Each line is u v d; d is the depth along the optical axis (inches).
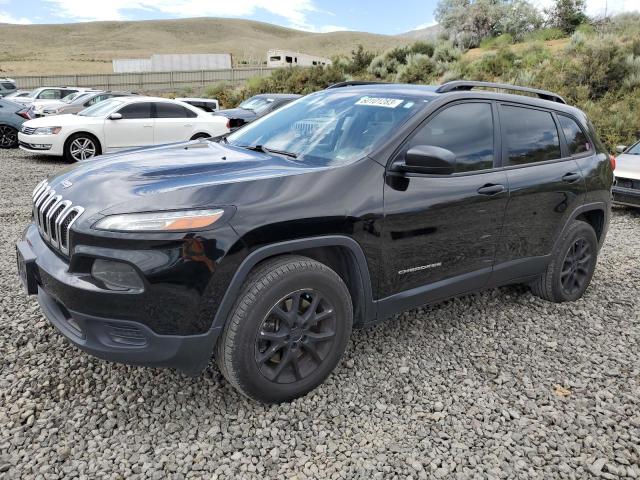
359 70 987.9
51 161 455.2
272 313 105.0
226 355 102.6
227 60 1760.6
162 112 472.1
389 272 120.8
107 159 128.2
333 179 112.0
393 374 127.0
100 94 739.4
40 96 928.9
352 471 95.0
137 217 94.7
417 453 100.4
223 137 160.4
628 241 263.3
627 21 887.1
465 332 151.1
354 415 111.0
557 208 158.2
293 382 111.8
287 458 97.7
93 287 95.8
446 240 129.5
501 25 1064.8
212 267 96.3
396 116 129.6
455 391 121.5
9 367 122.1
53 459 94.0
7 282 171.5
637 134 482.3
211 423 106.2
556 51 780.0
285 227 102.6
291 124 145.8
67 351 129.6
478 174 135.9
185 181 105.1
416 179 123.0
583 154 170.7
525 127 152.9
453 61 836.0
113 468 92.7
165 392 115.3
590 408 116.6
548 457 100.6
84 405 109.7
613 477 96.0
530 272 159.0
